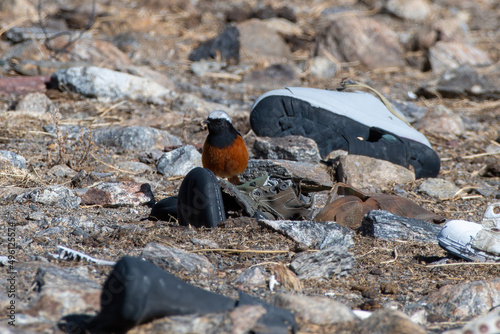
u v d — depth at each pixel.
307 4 33.19
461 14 32.09
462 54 23.89
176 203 9.06
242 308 5.26
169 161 12.26
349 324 5.40
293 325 5.20
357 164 11.74
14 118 15.00
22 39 22.11
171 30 26.92
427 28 26.17
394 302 6.46
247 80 20.92
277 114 12.80
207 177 8.37
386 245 8.35
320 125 12.69
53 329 5.11
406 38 27.36
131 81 17.62
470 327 5.19
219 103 17.91
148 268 5.11
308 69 22.34
